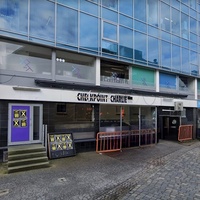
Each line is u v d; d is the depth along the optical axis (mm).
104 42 12000
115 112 12336
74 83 11062
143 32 14070
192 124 17219
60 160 9227
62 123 10562
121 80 13258
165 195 5582
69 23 10734
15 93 8938
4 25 8922
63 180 6785
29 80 9719
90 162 8969
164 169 8016
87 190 6012
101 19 11922
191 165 8547
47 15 10047
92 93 10969
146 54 14203
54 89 9906
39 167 8008
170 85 16422
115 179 6910
